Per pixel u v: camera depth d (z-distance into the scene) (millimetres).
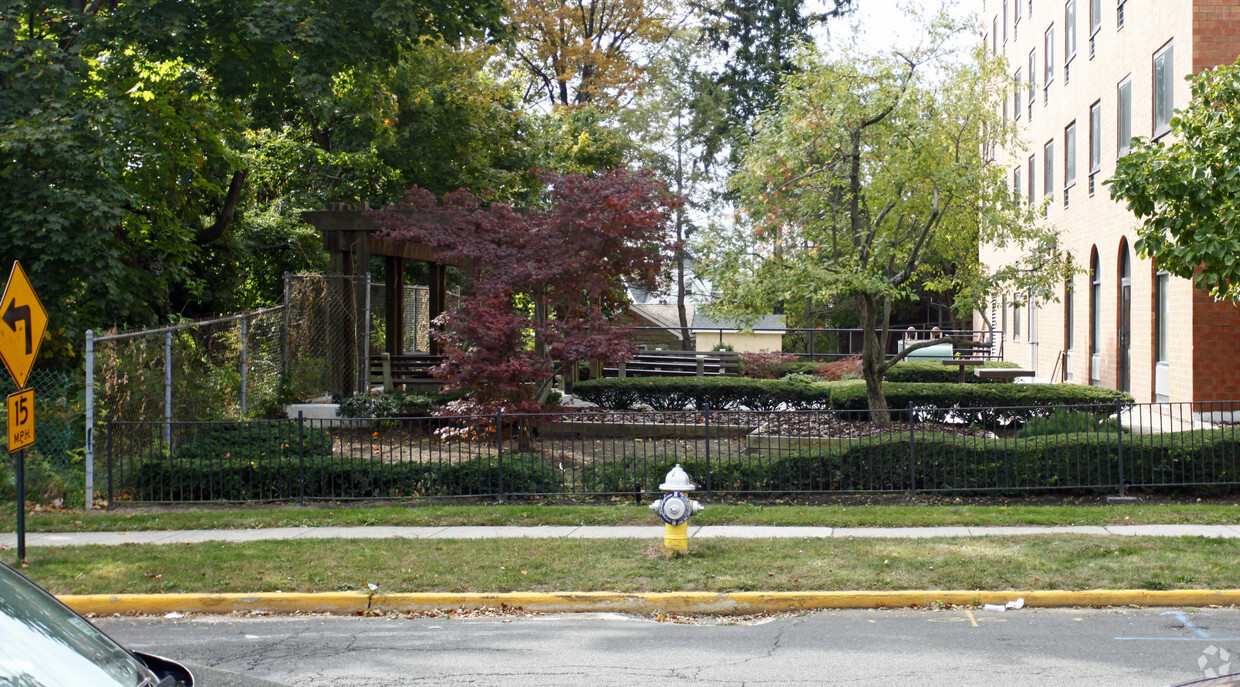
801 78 15875
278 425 14398
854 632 7258
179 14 17141
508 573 8641
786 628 7445
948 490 12320
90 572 8750
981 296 16391
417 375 22484
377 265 31438
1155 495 12359
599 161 36219
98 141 14984
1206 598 7758
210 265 26578
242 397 17500
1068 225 26656
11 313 9062
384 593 8125
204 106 20531
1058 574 8297
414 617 7918
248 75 18703
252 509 11984
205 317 26922
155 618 7930
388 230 17125
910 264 16516
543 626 7598
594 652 6840
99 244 15109
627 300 18391
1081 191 25141
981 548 9211
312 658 6730
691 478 12500
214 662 6637
